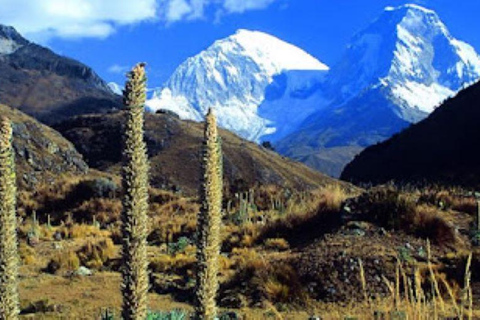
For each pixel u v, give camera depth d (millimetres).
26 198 36156
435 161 72625
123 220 3420
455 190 22125
